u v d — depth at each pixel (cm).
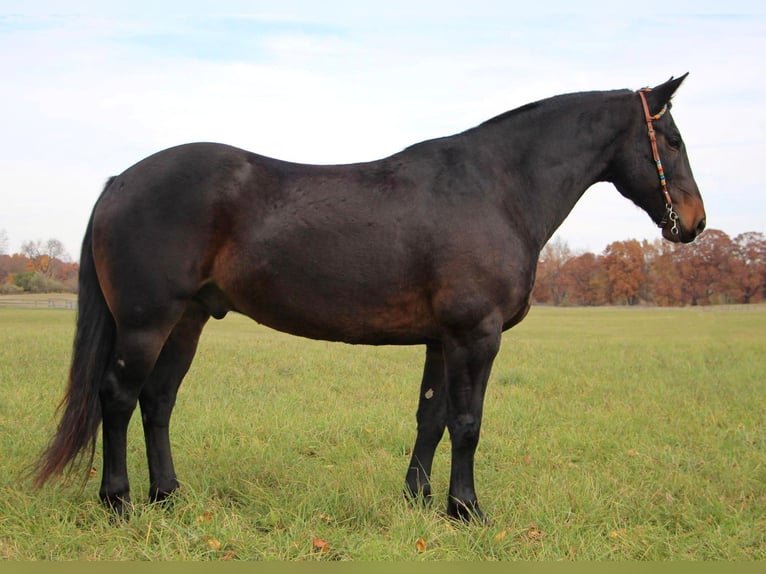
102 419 389
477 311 379
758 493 470
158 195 373
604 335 2247
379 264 379
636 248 5181
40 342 1320
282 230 376
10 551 334
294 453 546
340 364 1160
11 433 561
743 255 4819
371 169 398
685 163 440
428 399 432
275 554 338
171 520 373
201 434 585
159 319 375
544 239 420
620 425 679
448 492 417
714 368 1207
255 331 2181
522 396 860
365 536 371
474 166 402
